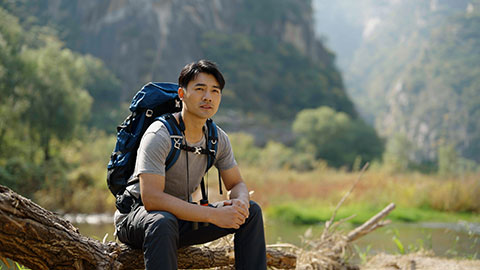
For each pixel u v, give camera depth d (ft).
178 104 8.37
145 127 8.20
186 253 9.04
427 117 540.11
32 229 6.61
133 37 295.28
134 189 7.98
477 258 17.16
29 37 81.82
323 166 86.48
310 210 39.11
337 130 249.96
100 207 44.19
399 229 28.96
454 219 35.19
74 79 69.46
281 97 344.28
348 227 30.78
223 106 304.71
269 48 370.12
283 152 172.55
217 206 8.25
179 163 7.93
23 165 48.98
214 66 8.00
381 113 638.12
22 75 58.54
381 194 45.03
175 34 311.27
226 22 368.89
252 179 62.85
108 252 7.82
